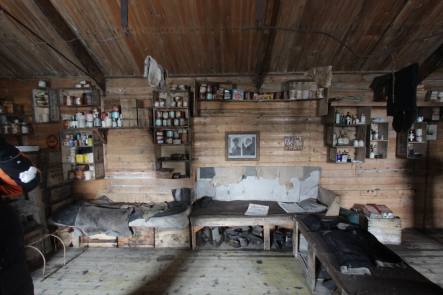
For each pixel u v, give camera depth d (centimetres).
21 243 124
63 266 260
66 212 290
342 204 339
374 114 327
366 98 322
